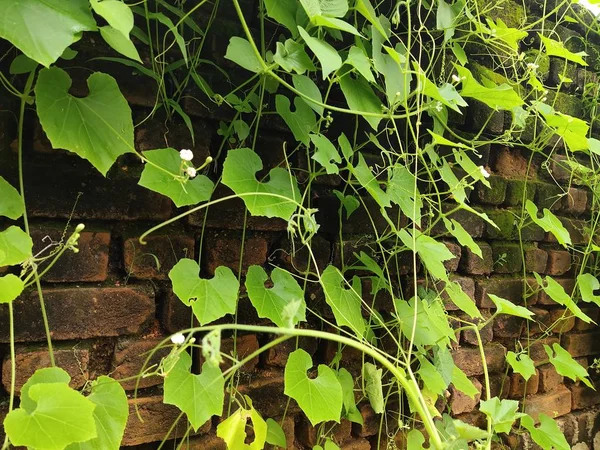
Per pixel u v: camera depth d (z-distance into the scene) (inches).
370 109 34.3
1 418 28.2
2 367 28.6
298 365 29.1
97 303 30.9
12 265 26.2
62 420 22.0
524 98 48.4
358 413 39.2
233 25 35.8
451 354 47.6
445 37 40.8
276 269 32.1
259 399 36.9
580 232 58.4
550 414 55.1
